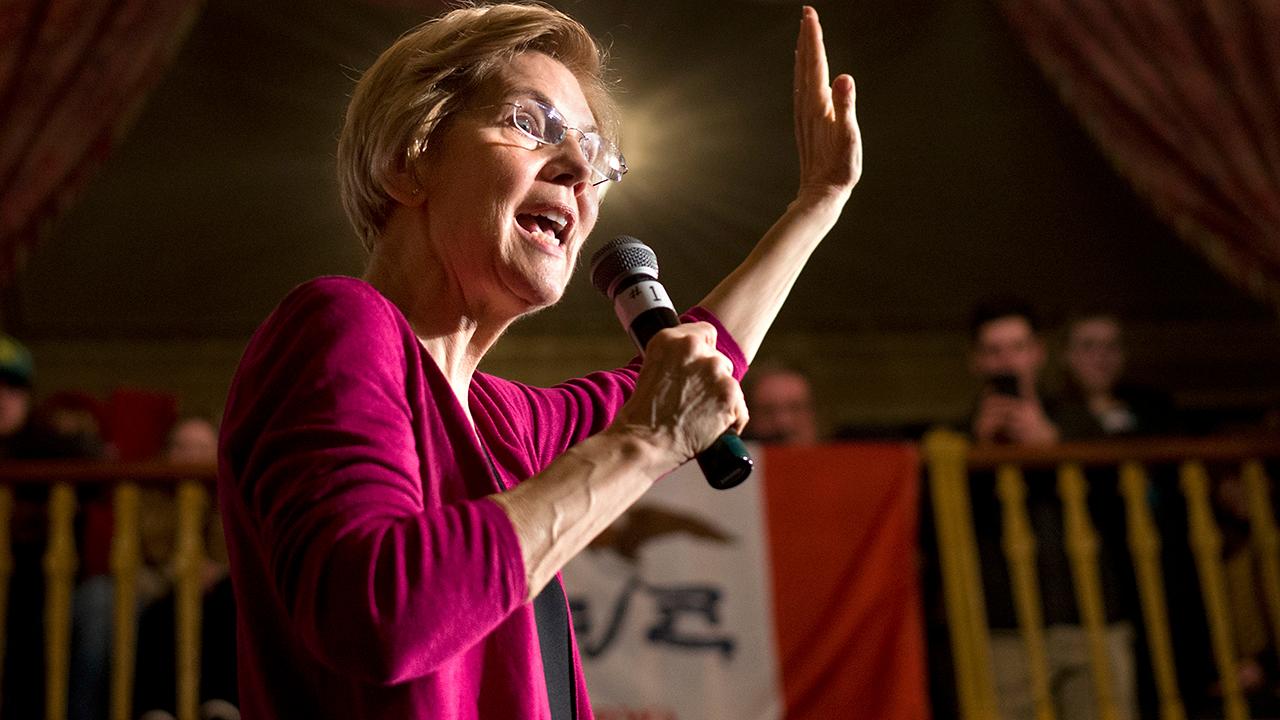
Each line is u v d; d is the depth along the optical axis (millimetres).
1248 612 3781
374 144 1279
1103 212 7465
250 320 7004
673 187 7297
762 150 7371
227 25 7109
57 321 6863
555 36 1354
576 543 979
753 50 7430
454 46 1286
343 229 7156
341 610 896
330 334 1054
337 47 7145
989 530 3748
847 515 3617
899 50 7449
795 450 3656
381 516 937
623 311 1324
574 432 1439
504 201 1239
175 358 6906
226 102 7109
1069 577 3707
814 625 3520
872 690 3482
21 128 5570
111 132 5680
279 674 1075
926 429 4750
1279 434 4309
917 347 7332
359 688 1035
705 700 3439
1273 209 6074
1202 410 5633
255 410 1032
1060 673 3646
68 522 3529
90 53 5668
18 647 3482
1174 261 7438
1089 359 4656
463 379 1284
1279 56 6215
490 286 1251
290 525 942
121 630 3412
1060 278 7395
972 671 3561
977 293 7398
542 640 1183
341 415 994
